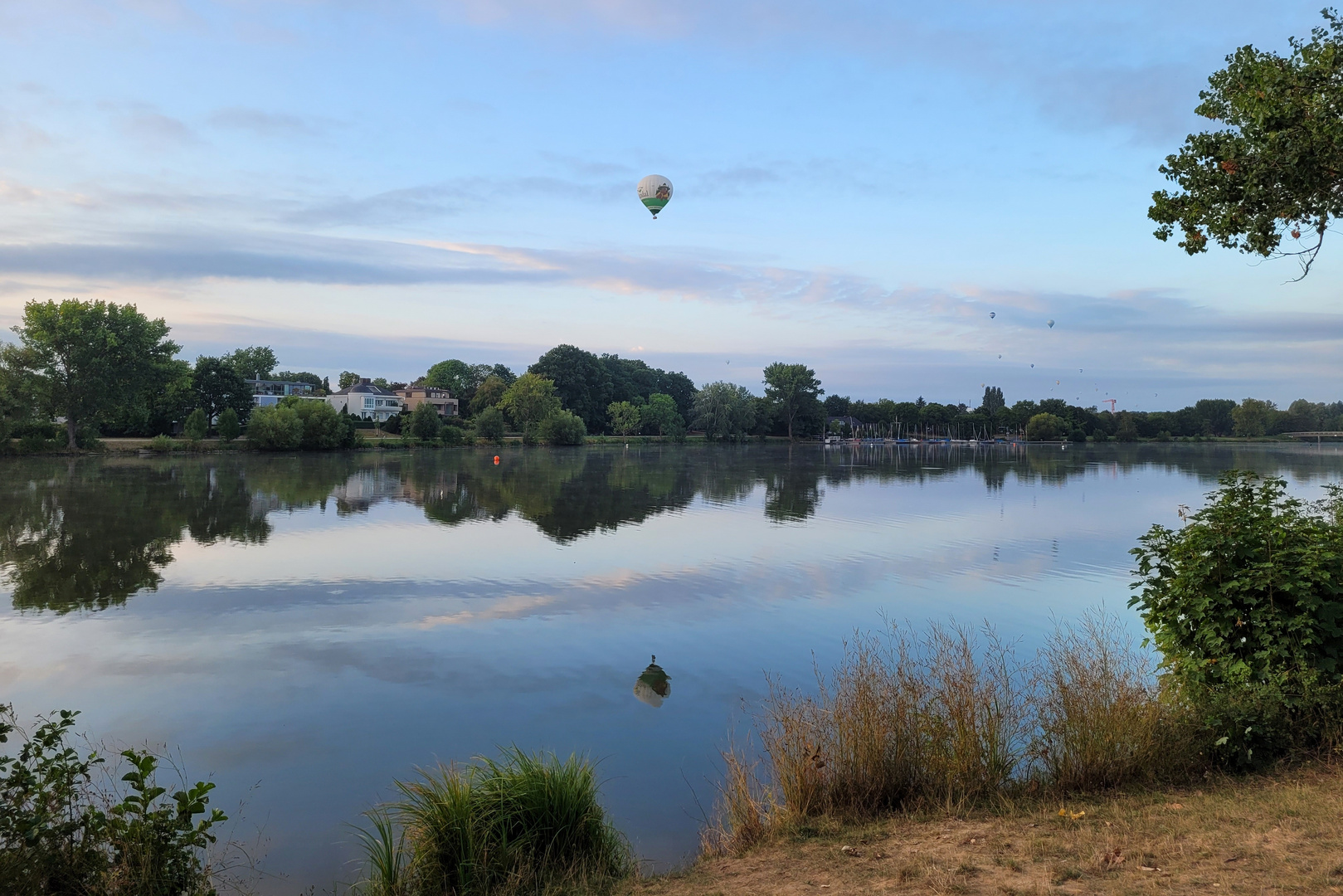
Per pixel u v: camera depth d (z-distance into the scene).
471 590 20.70
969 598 19.70
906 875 5.54
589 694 13.15
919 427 179.75
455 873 6.18
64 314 69.94
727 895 5.65
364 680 13.88
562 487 49.12
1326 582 7.18
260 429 78.44
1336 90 8.51
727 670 14.35
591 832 6.77
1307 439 175.38
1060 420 159.88
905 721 7.59
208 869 5.73
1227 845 5.39
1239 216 9.36
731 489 49.38
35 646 15.81
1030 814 6.59
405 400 133.00
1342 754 6.70
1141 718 7.27
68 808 5.61
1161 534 8.55
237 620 17.80
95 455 69.88
